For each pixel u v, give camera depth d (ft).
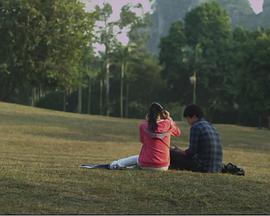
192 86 233.76
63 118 110.11
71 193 25.85
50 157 47.98
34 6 152.15
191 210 24.38
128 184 27.89
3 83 167.02
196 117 32.83
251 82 173.47
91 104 265.34
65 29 156.56
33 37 153.17
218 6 241.55
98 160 47.42
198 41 234.38
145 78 256.11
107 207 24.20
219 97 227.20
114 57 250.57
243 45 184.44
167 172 31.14
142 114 252.42
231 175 31.63
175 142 78.28
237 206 25.12
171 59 237.66
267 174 38.68
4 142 62.85
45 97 271.08
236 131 114.52
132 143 73.46
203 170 31.89
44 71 158.51
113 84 261.44
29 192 25.66
